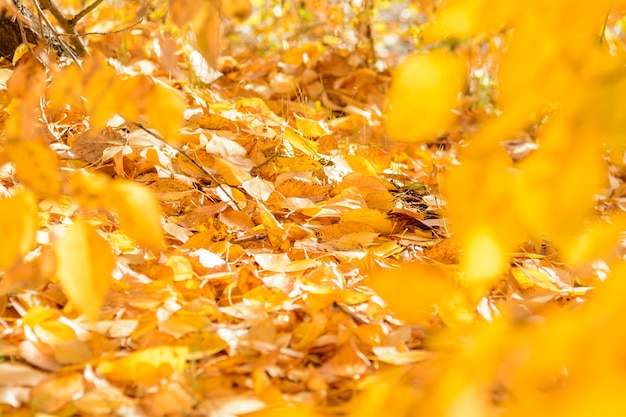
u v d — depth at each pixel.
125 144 2.20
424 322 1.77
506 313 1.77
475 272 1.22
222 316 1.77
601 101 1.08
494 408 1.51
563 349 1.12
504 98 1.13
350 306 1.80
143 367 1.64
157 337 1.71
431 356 1.66
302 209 2.09
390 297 1.37
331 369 1.68
